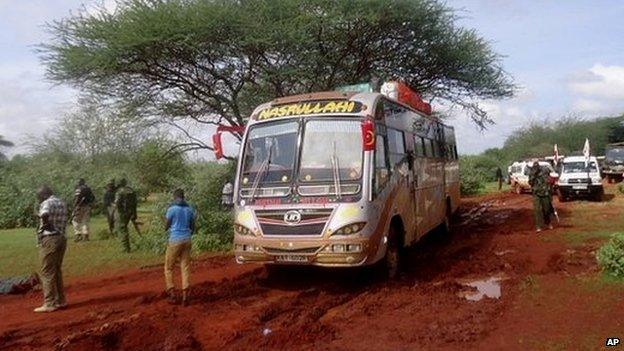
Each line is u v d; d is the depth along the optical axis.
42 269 9.37
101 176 27.14
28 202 24.28
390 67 20.94
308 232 9.30
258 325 7.81
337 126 9.84
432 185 14.54
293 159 9.81
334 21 17.02
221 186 17.20
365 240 9.20
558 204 25.03
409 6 17.70
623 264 9.52
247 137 10.43
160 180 22.39
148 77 17.91
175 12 15.70
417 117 13.38
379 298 9.02
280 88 19.33
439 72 21.58
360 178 9.38
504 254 12.85
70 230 20.70
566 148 69.31
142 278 12.18
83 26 16.38
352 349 6.62
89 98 18.67
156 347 7.04
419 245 15.48
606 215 19.41
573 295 8.54
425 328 7.28
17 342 7.51
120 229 15.44
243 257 9.82
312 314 8.15
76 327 8.16
